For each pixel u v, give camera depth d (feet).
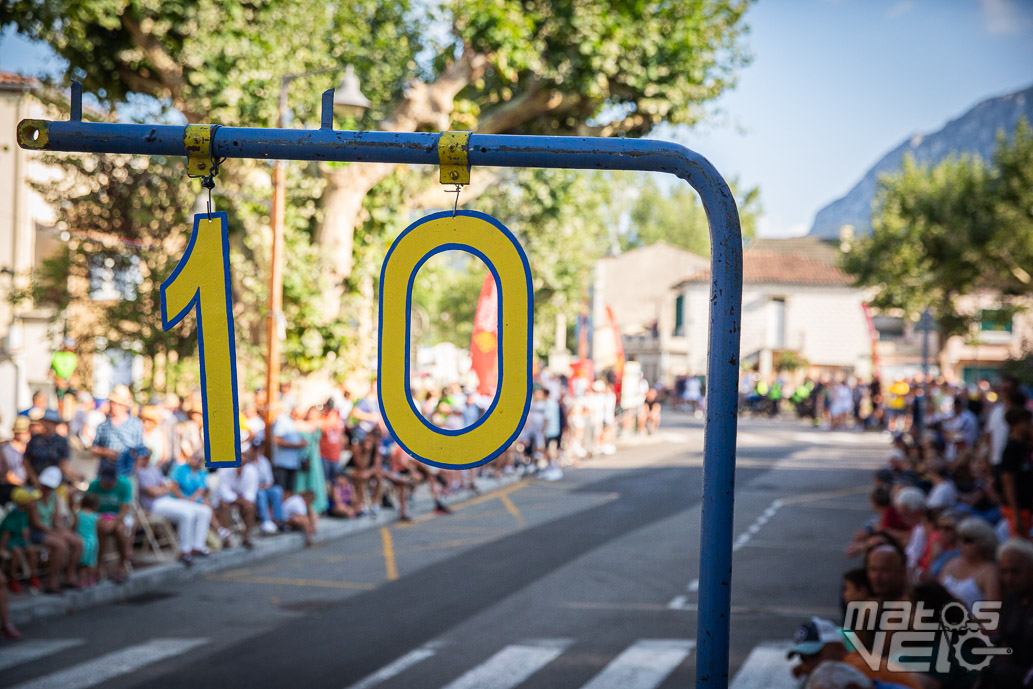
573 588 35.63
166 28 56.54
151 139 9.89
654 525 49.65
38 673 25.59
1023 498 29.14
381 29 71.31
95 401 60.95
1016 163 129.18
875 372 126.62
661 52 65.21
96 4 54.03
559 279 84.64
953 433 57.72
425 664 26.37
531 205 79.25
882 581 17.34
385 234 65.82
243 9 58.39
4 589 29.32
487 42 62.39
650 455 85.92
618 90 67.92
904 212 143.95
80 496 38.58
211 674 25.52
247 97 57.93
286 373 62.18
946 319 144.77
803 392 141.59
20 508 32.91
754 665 25.95
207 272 10.09
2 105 86.89
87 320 75.82
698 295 177.88
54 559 32.96
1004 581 18.92
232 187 60.23
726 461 8.82
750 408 147.43
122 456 42.19
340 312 64.23
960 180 137.69
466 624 30.71
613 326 95.09
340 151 9.71
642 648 27.81
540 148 9.46
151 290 70.03
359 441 51.37
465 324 165.48
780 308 176.24
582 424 84.48
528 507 56.54
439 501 55.26
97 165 71.36
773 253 190.90
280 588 36.24
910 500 31.60
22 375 76.43
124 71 61.82
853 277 171.42
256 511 44.52
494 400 9.73
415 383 64.49
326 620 31.40
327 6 63.00
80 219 71.41
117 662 26.61
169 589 36.06
